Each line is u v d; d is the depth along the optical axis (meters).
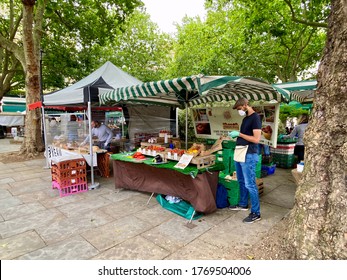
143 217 3.27
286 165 6.13
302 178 2.16
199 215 3.28
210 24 14.02
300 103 6.64
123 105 7.86
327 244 1.85
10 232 2.86
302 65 12.34
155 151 3.84
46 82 11.90
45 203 3.82
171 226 2.99
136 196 4.12
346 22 1.80
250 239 2.65
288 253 2.12
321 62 2.03
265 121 4.31
